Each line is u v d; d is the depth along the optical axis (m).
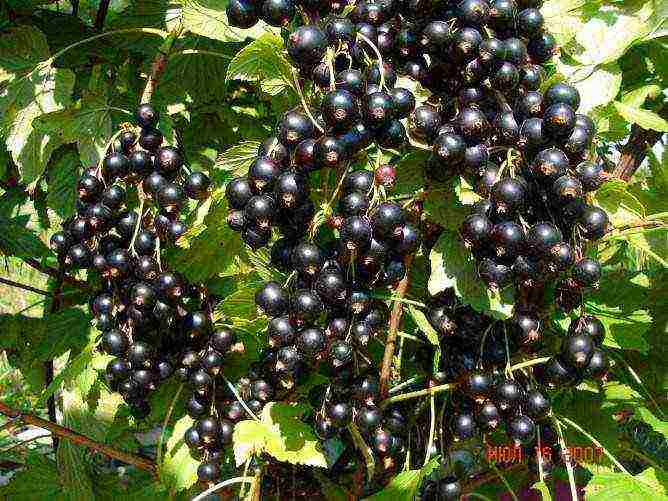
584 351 0.38
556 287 0.40
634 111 0.45
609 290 0.47
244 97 0.57
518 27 0.38
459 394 0.42
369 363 0.41
